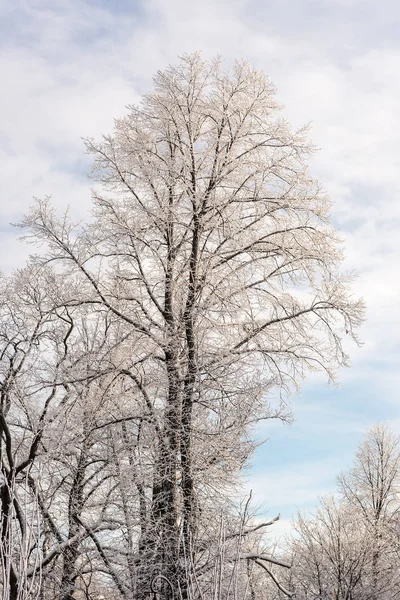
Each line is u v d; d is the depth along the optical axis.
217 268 15.40
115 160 15.17
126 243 14.84
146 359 14.63
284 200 15.12
